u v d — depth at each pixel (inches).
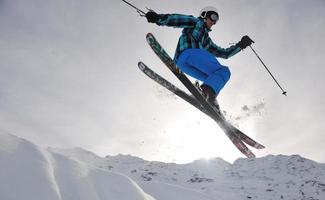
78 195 141.5
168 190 1350.9
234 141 249.9
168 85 238.1
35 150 153.5
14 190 124.0
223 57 243.3
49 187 133.0
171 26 224.4
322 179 6067.9
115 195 157.9
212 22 229.9
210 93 221.8
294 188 5310.0
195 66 224.8
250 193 4709.6
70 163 164.4
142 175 6668.3
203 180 5969.5
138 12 220.1
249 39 242.1
